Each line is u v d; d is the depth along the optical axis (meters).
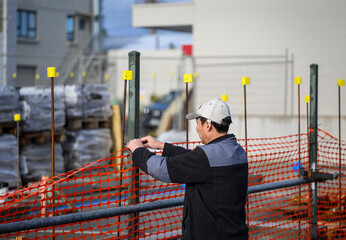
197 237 3.32
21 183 9.80
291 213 7.20
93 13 32.66
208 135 3.49
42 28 29.14
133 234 3.87
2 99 9.58
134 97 3.76
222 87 18.77
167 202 3.92
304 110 17.67
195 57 19.09
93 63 27.42
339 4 17.11
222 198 3.29
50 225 3.26
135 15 22.97
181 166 3.28
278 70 17.95
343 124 13.82
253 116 14.77
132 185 3.87
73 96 11.23
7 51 23.06
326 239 6.00
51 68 3.80
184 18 22.06
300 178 5.36
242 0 18.41
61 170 10.57
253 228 6.71
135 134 3.76
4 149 9.50
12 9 23.31
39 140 10.26
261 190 4.71
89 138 11.46
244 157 3.48
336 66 17.17
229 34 18.67
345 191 7.74
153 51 27.95
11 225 3.08
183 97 19.58
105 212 3.55
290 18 17.75
